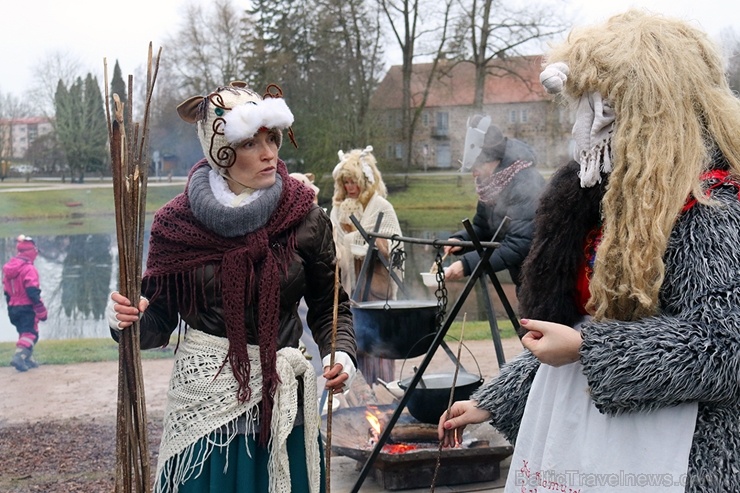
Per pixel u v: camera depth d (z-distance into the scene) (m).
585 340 1.67
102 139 18.27
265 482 2.22
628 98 1.72
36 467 4.24
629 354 1.61
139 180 2.17
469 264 3.90
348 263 5.52
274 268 2.22
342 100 20.77
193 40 19.02
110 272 13.29
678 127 1.69
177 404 2.24
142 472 2.21
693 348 1.58
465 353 7.09
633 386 1.62
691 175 1.66
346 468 3.94
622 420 1.72
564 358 1.73
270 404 2.19
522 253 3.77
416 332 3.80
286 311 2.29
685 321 1.62
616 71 1.74
